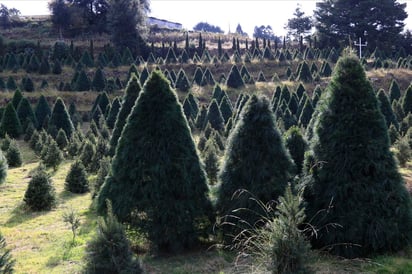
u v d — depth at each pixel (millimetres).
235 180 9211
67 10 80688
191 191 8984
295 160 11188
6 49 64812
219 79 52344
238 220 8953
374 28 70250
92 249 6496
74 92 44969
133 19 65062
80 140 26734
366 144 8461
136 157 8867
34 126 31844
